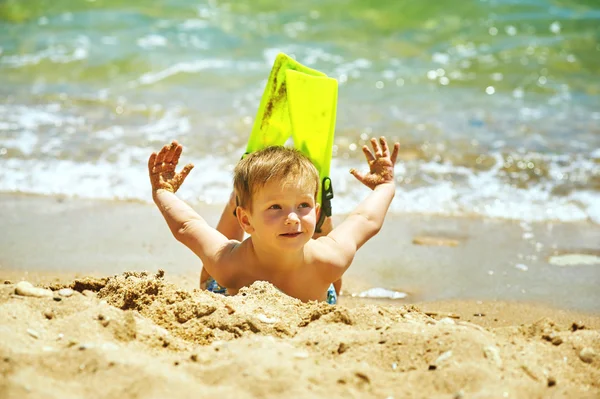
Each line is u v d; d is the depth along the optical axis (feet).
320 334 23.22
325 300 29.48
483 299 32.71
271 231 26.55
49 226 39.86
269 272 28.12
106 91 63.16
